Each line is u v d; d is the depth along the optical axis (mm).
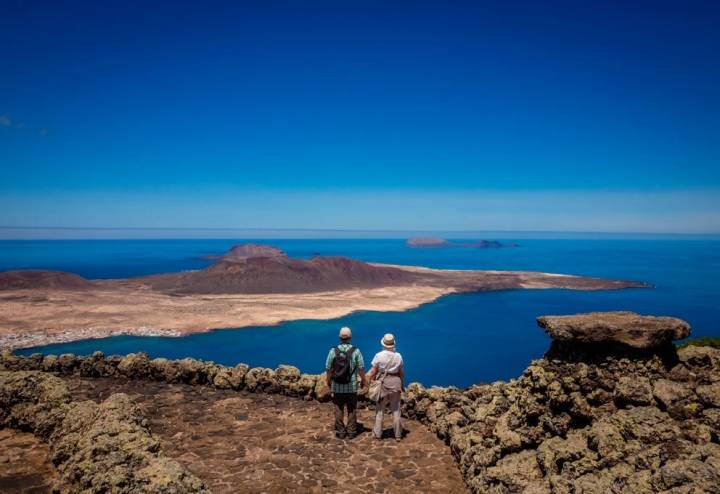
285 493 7293
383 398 9859
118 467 5551
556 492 5613
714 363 7098
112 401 7309
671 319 7551
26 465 6754
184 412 11266
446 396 10797
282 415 11234
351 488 7562
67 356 14461
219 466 8258
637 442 5797
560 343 8023
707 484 4609
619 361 7215
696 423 5902
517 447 7324
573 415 7086
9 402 8336
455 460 8789
